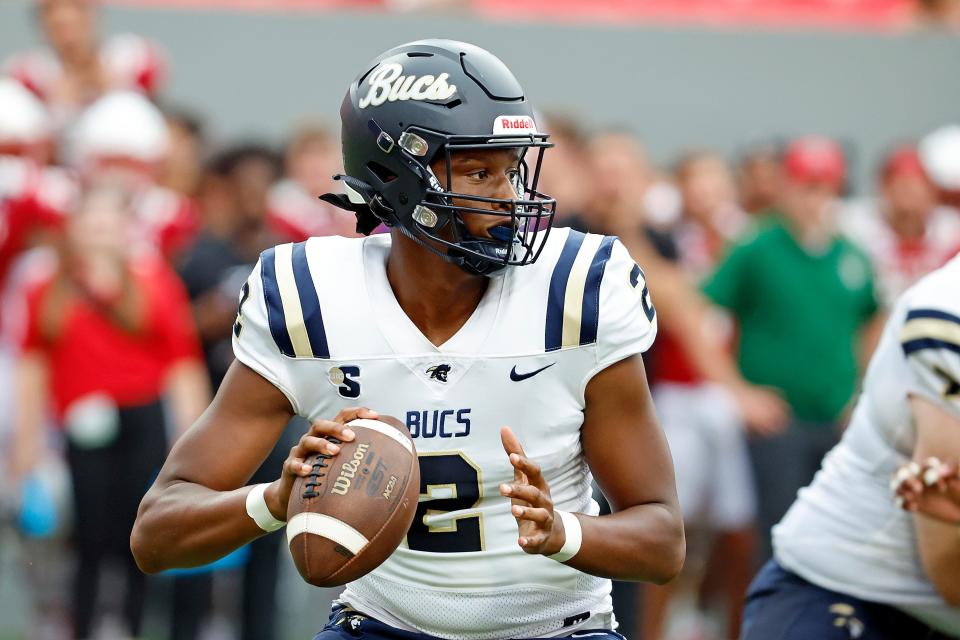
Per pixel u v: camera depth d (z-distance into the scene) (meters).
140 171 20.69
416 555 9.34
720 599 22.98
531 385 9.07
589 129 28.20
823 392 21.14
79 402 18.67
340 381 9.16
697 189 25.28
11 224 21.25
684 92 28.66
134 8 25.98
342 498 8.42
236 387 9.38
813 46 29.19
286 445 17.84
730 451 21.05
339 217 21.23
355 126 9.33
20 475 19.28
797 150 21.45
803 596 11.30
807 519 11.38
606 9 30.09
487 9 29.45
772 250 21.30
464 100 8.97
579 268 9.12
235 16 26.31
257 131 26.39
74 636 18.84
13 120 21.42
